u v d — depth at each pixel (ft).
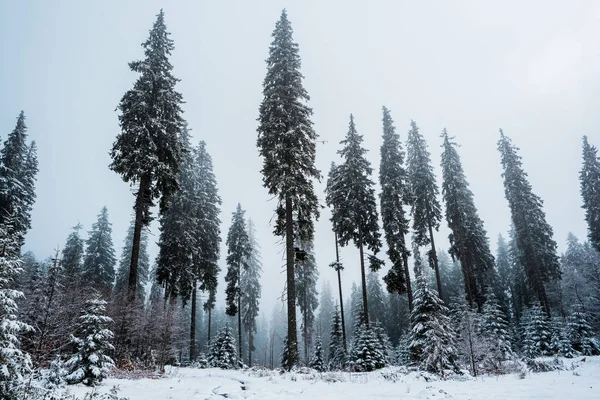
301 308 126.00
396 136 94.84
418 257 118.62
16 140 102.73
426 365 45.70
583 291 112.47
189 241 91.97
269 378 40.47
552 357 74.33
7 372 20.27
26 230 102.47
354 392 30.19
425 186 95.30
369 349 69.10
